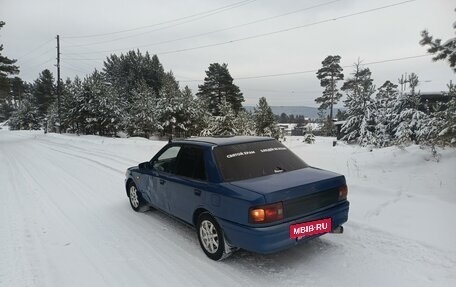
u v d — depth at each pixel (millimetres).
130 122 41031
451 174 6590
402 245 4465
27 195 8398
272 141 5258
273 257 4512
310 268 4152
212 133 30453
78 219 6414
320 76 67875
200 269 4297
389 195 6320
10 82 37062
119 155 16000
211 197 4355
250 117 35844
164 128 39531
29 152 20203
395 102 27312
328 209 4289
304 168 4859
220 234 4320
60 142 27859
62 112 49125
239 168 4504
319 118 67625
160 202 5770
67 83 51250
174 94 39594
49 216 6637
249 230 3812
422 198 5906
